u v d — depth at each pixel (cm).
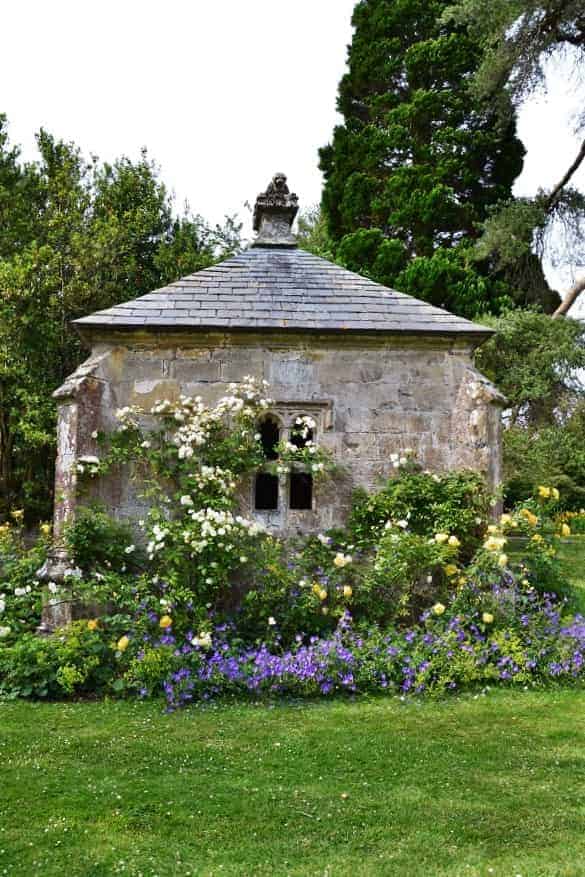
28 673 566
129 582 695
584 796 397
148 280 1725
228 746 462
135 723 504
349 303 812
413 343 786
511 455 1686
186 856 332
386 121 2069
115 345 761
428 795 396
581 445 1791
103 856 330
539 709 542
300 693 572
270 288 830
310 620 679
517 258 1925
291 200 940
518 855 337
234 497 752
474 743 473
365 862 329
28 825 357
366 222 2086
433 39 2047
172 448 738
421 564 684
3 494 1548
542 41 1792
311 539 739
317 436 772
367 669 587
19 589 654
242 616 691
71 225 1579
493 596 662
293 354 778
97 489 726
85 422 716
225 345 771
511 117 1930
